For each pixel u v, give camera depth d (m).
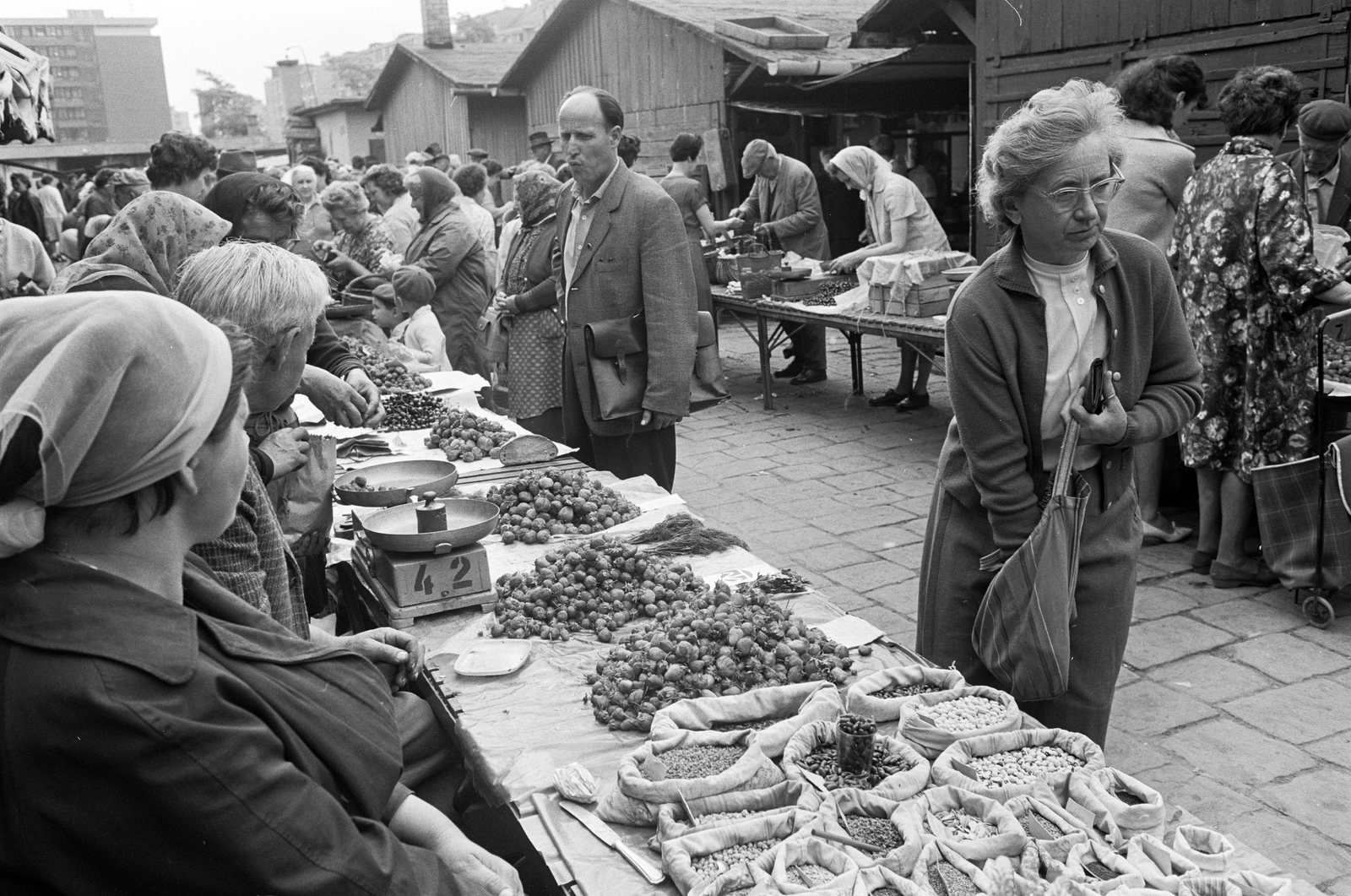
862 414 8.23
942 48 10.18
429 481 3.62
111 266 2.50
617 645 2.66
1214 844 1.83
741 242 9.46
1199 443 4.61
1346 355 4.88
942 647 2.72
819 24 13.78
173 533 1.48
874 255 8.04
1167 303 2.51
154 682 1.35
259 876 1.40
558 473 3.63
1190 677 3.96
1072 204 2.26
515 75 17.69
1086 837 1.84
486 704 2.41
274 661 1.62
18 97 6.18
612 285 4.51
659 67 13.99
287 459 2.73
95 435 1.30
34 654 1.31
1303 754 3.43
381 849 1.57
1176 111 4.73
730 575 3.03
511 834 2.47
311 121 30.53
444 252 6.90
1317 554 4.22
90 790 1.32
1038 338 2.42
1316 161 5.44
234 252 2.44
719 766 2.09
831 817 1.91
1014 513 2.47
